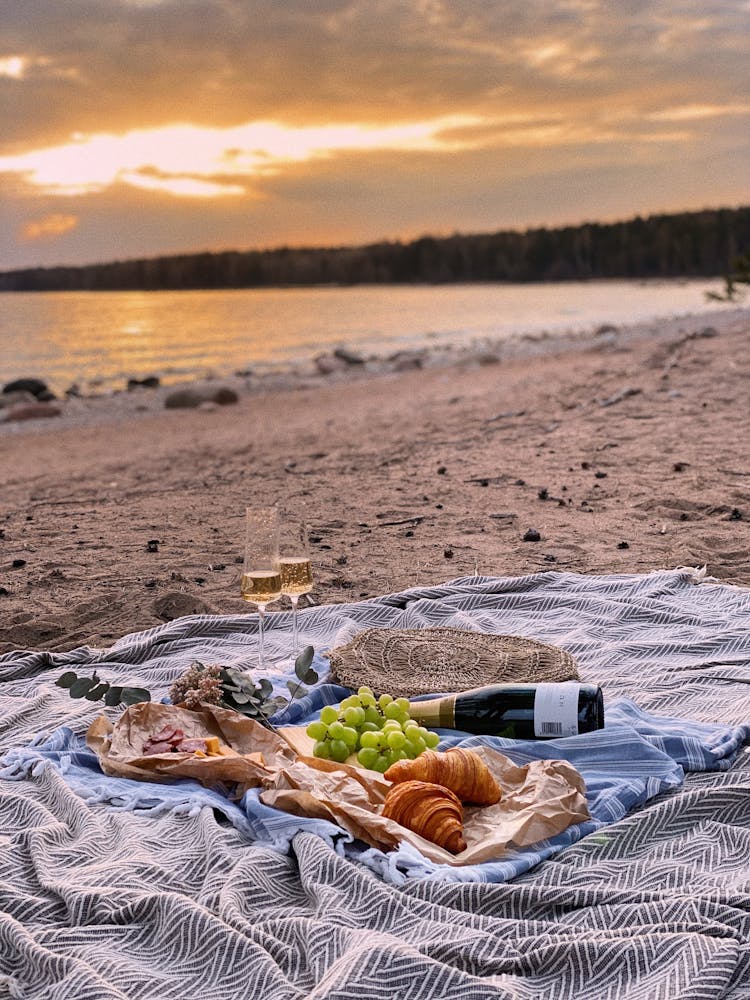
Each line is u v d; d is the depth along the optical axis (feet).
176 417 31.53
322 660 6.82
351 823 4.62
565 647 7.22
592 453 14.83
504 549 10.07
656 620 7.73
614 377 24.20
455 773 4.82
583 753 5.40
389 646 6.64
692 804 4.78
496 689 5.74
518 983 3.67
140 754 5.41
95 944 3.91
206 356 61.52
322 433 21.25
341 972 3.54
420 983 3.55
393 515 11.82
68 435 28.50
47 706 6.44
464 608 8.14
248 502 13.19
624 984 3.66
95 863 4.51
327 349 63.82
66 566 10.21
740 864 4.44
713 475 12.96
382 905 4.08
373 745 5.22
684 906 3.96
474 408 22.31
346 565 9.75
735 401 18.84
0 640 8.09
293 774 4.89
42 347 70.33
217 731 5.70
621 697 6.34
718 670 6.63
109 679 6.86
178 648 7.54
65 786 5.12
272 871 4.41
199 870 4.47
